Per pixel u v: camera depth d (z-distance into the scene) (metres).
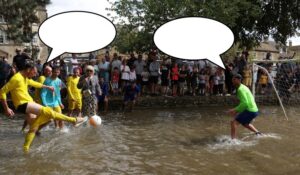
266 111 15.20
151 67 16.64
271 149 8.65
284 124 11.92
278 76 17.89
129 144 9.21
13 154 8.11
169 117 13.66
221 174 6.91
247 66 17.56
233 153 8.33
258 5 22.19
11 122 12.52
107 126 11.60
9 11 27.92
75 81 11.75
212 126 11.74
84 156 8.04
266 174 6.87
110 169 7.19
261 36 24.03
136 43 19.16
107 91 15.26
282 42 24.17
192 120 12.96
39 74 15.95
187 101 16.64
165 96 16.62
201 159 7.88
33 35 29.67
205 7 17.89
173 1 18.00
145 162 7.67
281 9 22.95
